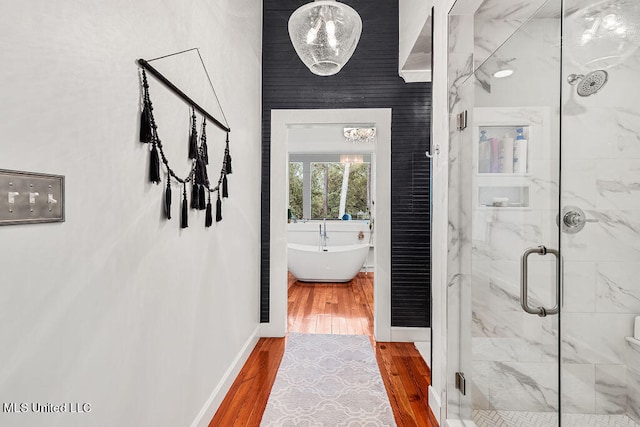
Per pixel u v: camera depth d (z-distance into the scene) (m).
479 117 1.79
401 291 3.24
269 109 3.33
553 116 1.41
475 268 1.83
